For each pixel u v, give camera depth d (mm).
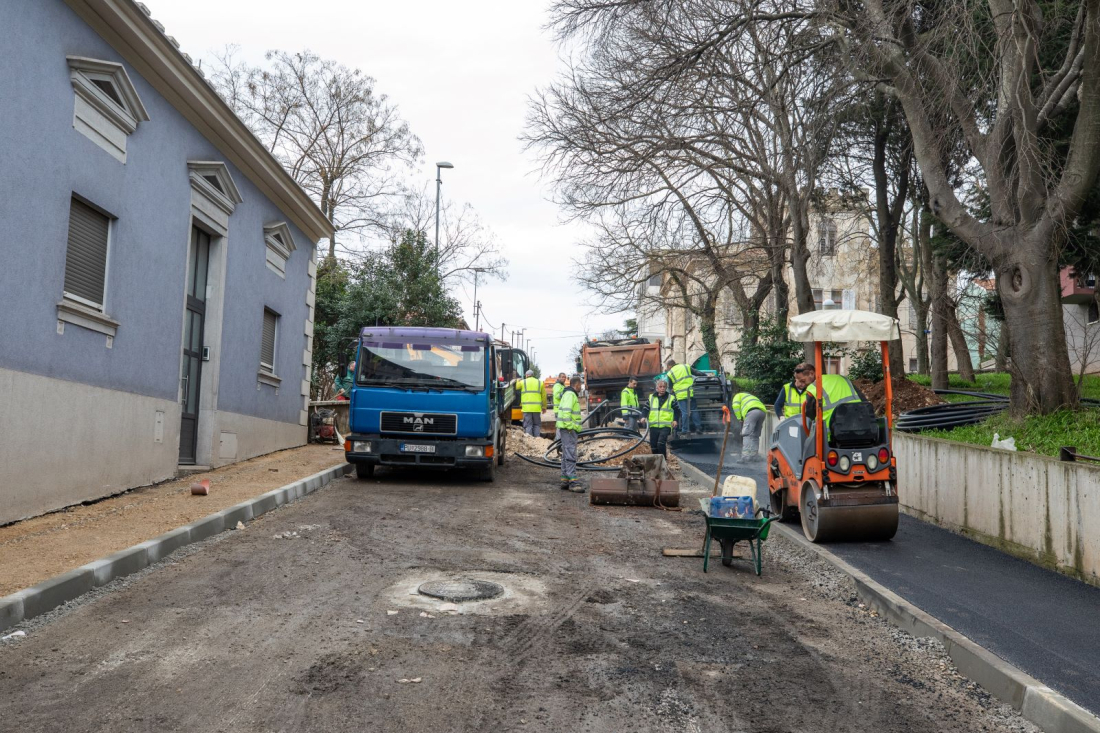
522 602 6750
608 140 21922
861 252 38656
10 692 4457
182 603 6258
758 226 26062
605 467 17344
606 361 27531
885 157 23172
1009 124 11664
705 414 21188
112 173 10125
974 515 10219
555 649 5598
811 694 5027
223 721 4199
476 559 8336
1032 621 6727
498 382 15508
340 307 28906
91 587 6480
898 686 5297
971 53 11344
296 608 6250
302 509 10875
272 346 17188
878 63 13070
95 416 9789
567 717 4469
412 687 4770
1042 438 10430
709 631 6238
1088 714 4574
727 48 16062
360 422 14055
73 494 9328
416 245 32531
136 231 10789
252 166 14805
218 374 13750
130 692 4527
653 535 10320
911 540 10070
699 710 4668
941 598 7387
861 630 6574
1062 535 8438
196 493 10578
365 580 7215
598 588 7387
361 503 11680
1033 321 11492
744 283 33250
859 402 9836
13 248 8156
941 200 12578
